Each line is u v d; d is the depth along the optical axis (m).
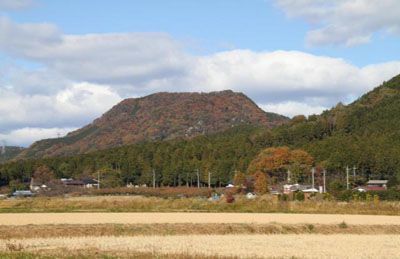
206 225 49.75
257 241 41.03
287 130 192.75
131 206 75.31
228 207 73.06
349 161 143.00
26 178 185.38
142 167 180.12
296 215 63.31
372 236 46.88
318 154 156.62
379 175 141.50
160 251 33.28
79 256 30.19
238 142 194.75
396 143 152.62
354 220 57.97
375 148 148.75
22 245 36.22
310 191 119.50
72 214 61.59
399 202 79.12
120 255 30.92
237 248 36.09
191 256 30.08
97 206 75.88
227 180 159.00
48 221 51.78
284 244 39.34
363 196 93.44
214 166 163.12
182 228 48.22
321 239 43.47
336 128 192.12
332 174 144.50
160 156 190.38
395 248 37.78
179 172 166.88
